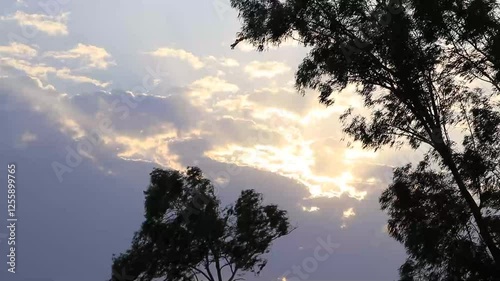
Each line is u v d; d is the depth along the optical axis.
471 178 30.17
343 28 31.16
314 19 31.39
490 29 28.73
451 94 30.73
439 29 29.16
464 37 29.16
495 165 30.19
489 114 30.22
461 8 28.56
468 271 30.00
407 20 29.59
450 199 30.47
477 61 29.91
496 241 30.05
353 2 30.42
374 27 30.22
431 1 28.48
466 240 30.22
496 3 28.53
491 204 29.88
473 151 29.94
